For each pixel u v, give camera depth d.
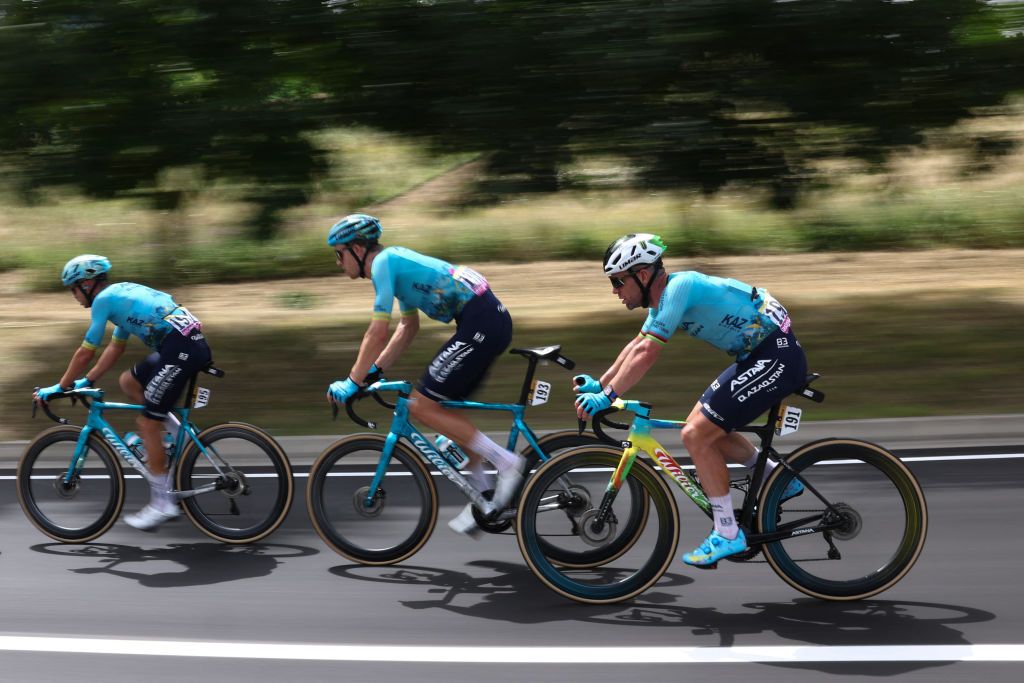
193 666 4.00
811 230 15.27
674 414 8.09
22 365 9.94
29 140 9.38
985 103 9.41
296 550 5.39
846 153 9.59
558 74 8.72
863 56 9.08
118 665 4.02
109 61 8.89
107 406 5.55
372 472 5.14
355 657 4.05
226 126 8.95
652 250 4.35
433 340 10.16
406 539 5.11
